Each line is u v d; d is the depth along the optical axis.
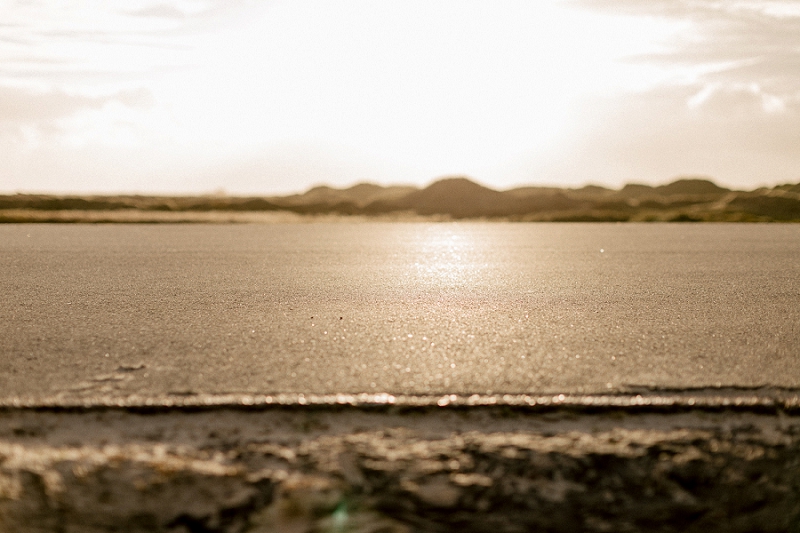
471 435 3.41
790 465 3.24
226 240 17.25
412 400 3.78
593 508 2.93
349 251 13.81
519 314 6.50
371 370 4.42
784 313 6.57
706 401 3.80
